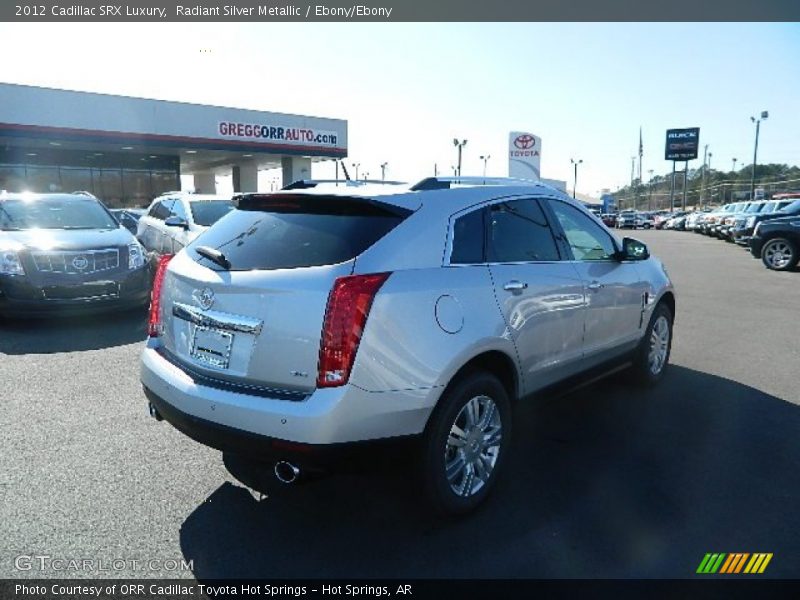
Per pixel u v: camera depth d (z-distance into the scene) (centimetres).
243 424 284
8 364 598
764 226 1584
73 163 3003
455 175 394
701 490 356
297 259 299
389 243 300
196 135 2878
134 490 349
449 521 322
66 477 363
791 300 1059
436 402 298
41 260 738
